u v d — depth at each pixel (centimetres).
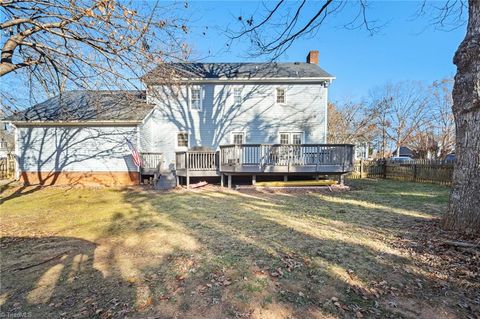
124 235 498
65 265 365
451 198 460
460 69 437
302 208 713
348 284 300
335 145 1087
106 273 338
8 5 480
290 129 1513
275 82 1508
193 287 298
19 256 405
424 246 403
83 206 797
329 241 440
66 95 1254
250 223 560
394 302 265
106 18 428
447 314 245
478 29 409
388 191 1023
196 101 1511
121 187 1205
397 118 3625
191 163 1146
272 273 327
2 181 1358
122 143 1302
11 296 287
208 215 639
